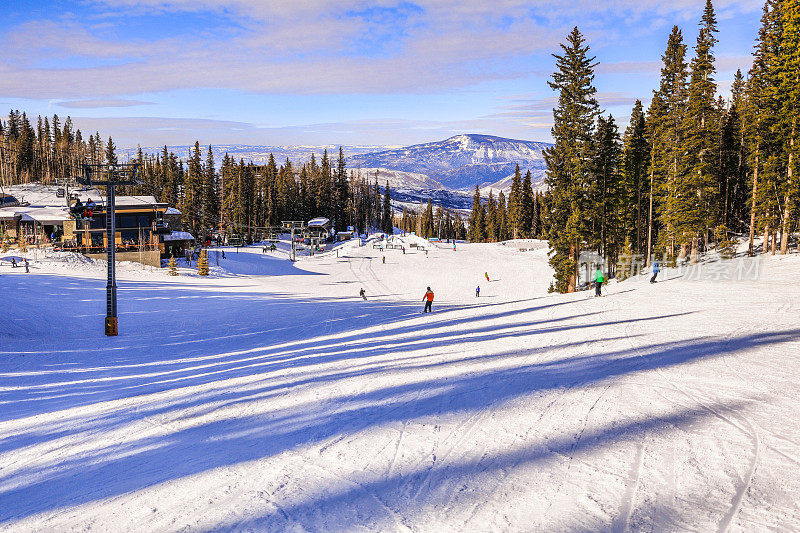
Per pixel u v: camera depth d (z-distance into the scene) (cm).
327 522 500
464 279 6869
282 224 13738
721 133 5900
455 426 775
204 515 532
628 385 935
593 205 4150
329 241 14325
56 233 7325
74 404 1168
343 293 5450
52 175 14900
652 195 5119
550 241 4338
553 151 4250
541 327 1748
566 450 649
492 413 826
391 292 5631
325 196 15162
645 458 606
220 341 2164
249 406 1009
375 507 527
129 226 7388
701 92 4456
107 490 627
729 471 559
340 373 1267
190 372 1498
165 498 585
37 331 2402
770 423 698
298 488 586
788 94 3972
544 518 480
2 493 649
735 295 2173
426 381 1093
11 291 3412
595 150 4159
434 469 618
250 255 9519
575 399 868
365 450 698
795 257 3641
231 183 12231
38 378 1494
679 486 531
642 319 1717
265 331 2441
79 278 4709
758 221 4316
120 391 1287
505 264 8181
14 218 7238
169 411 1029
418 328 2073
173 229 9106
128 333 2475
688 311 1812
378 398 979
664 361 1106
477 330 1841
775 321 1496
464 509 510
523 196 12544
